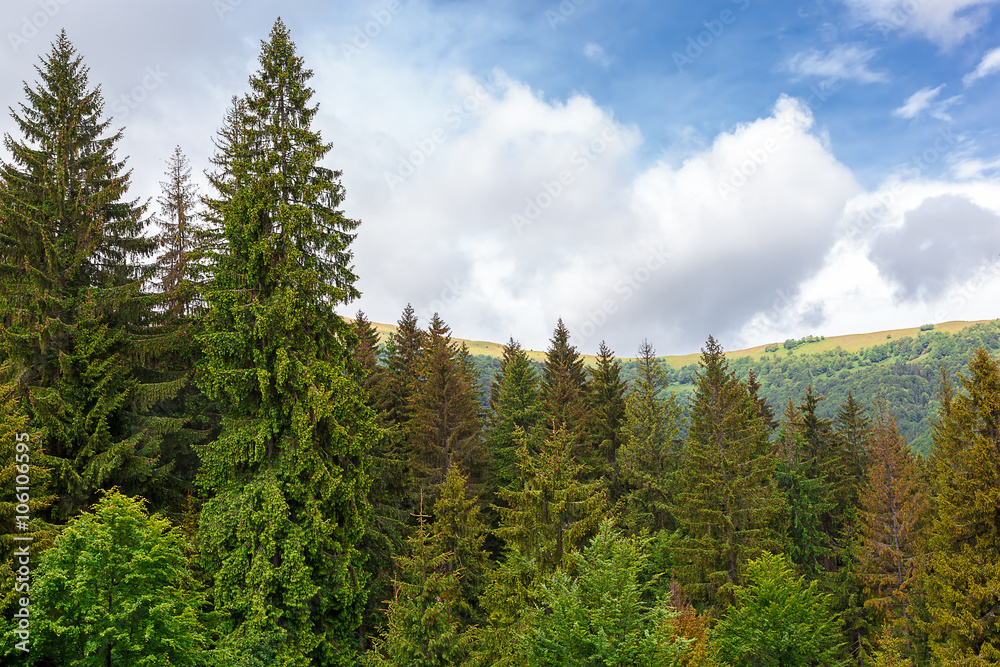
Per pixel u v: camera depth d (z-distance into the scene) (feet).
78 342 66.74
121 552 39.86
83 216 74.43
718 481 104.99
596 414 137.90
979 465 76.54
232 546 56.85
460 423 114.52
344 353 66.59
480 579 82.07
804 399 155.53
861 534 123.24
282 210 59.98
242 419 60.70
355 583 60.03
